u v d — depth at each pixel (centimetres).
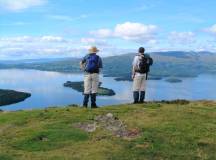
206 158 1798
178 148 1895
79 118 2345
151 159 1761
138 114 2444
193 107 2759
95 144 1920
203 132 2123
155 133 2062
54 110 2658
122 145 1902
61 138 2022
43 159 1734
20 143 1989
